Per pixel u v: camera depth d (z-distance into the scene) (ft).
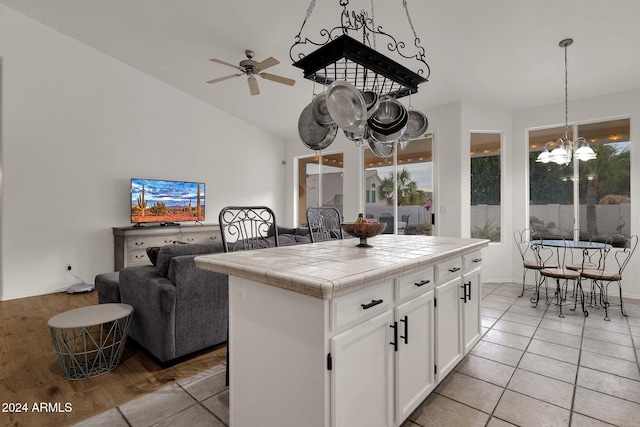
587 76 12.84
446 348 6.78
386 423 4.96
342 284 3.90
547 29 10.38
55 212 14.89
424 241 8.39
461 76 13.57
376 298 4.71
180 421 5.81
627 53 11.19
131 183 16.67
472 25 10.48
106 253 16.37
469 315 7.89
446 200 16.26
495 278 16.42
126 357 8.31
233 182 21.50
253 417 4.95
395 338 5.11
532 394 6.60
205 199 20.04
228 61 15.17
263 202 23.22
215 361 8.10
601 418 5.83
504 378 7.23
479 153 16.58
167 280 7.97
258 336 4.81
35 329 10.23
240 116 21.57
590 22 9.89
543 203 15.85
